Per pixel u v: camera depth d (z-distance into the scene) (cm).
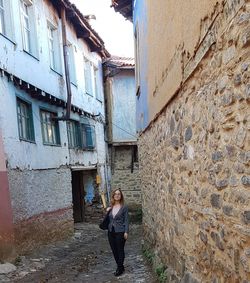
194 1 348
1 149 808
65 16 1298
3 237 779
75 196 1603
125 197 1866
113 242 704
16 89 927
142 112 878
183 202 434
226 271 288
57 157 1192
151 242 754
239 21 243
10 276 704
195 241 382
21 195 894
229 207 277
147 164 820
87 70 1648
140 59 873
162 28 532
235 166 262
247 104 238
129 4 1044
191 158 388
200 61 334
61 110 1280
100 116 1741
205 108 329
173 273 493
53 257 891
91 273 724
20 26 982
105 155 1795
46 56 1157
